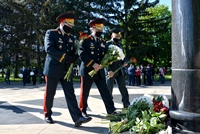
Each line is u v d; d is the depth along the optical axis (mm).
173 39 3396
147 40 28734
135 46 28203
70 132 4184
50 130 4320
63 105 7078
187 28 3191
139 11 27234
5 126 4625
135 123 3363
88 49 5027
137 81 17969
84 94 5344
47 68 4773
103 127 4520
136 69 18188
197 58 3139
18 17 27453
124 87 6125
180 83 3256
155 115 3291
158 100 3766
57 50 4539
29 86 17141
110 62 4801
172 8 3438
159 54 29375
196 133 2977
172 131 3064
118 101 7797
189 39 3174
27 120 5152
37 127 4547
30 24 25500
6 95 9961
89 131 4246
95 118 5316
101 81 5094
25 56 29641
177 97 3295
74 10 28156
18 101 7988
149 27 28484
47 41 4598
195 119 3021
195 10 3172
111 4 28250
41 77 22172
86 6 28906
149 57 30031
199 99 3113
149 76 18188
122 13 28359
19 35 27969
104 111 6098
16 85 18750
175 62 3344
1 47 32312
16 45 29406
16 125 4707
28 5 28609
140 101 3688
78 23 26953
